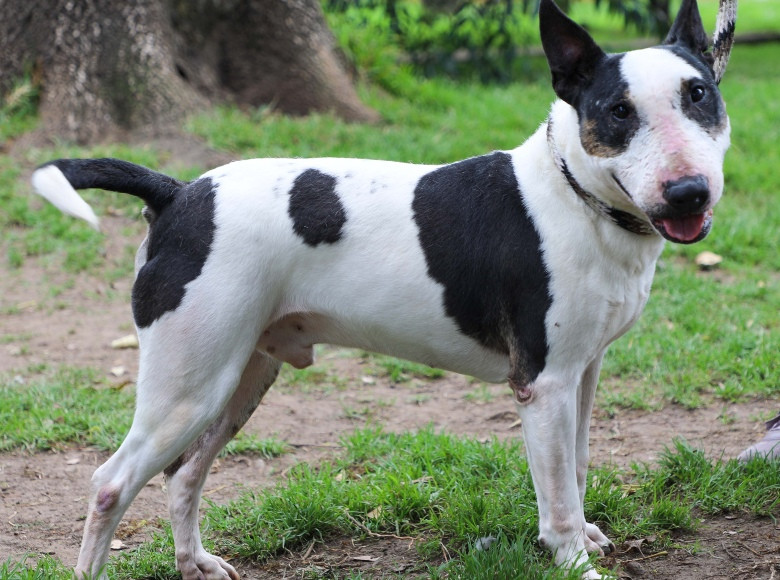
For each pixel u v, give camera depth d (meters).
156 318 4.45
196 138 11.44
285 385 7.64
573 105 4.33
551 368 4.45
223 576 4.89
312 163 4.71
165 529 5.47
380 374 7.86
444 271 4.51
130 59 11.71
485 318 4.57
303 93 12.70
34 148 11.35
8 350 8.14
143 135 11.56
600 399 7.09
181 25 12.40
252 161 4.75
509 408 7.18
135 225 10.31
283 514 5.39
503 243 4.45
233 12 12.58
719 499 5.37
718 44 4.73
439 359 4.78
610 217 4.30
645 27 16.28
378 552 5.16
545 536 4.60
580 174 4.29
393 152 11.38
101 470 4.44
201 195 4.56
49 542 5.38
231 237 4.45
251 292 4.46
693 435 6.47
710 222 4.12
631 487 5.63
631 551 5.01
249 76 12.72
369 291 4.56
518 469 5.82
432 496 5.53
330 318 4.66
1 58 11.95
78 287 9.34
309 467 6.14
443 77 15.91
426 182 4.62
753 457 5.72
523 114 13.59
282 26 12.66
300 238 4.52
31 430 6.64
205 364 4.41
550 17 4.27
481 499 5.32
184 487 4.88
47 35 11.80
